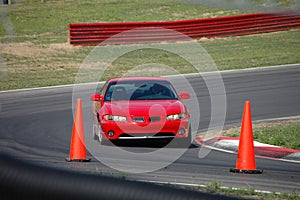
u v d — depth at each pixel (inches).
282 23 4800.7
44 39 4498.0
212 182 1001.5
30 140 1585.9
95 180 537.3
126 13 5378.9
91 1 5816.9
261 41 4463.6
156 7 5561.0
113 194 512.7
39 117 2022.6
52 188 543.8
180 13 5344.5
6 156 609.3
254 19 4690.0
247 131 1127.6
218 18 4557.1
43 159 1273.4
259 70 3326.8
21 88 2928.2
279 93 2541.8
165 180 1032.2
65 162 1235.9
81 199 524.4
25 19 5118.1
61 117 2014.0
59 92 2714.1
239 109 2158.0
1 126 1847.9
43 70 3607.3
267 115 2023.9
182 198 506.6
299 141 1469.0
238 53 4060.0
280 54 3978.8
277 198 882.1
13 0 5890.8
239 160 1130.7
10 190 577.0
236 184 1010.1
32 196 558.6
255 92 2578.7
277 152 1360.7
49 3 5728.3
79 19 5157.5
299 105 2234.3
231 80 2977.4
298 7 4832.7
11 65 3732.8
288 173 1130.7
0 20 5054.1
